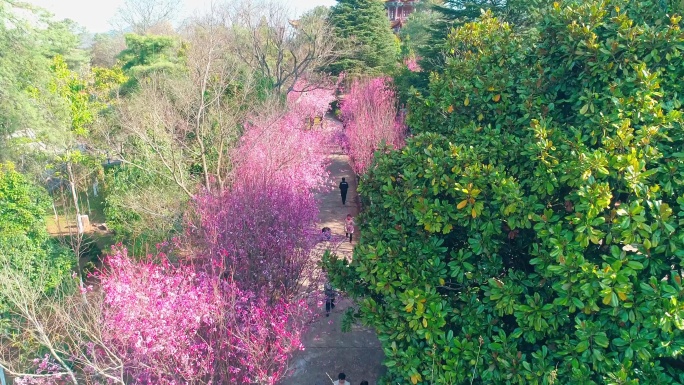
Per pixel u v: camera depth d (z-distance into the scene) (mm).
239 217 10812
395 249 6660
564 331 5758
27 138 14414
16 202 10859
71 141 15383
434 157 6719
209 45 15812
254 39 24453
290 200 12367
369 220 8000
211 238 10500
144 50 21438
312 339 10555
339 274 7680
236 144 15414
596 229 5332
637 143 5488
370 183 7883
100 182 20219
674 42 6023
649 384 4848
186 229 12250
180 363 7539
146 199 13078
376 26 32656
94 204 19562
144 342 7453
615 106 5926
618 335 5184
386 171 7629
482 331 6125
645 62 6172
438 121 9055
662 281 4770
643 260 5102
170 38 21734
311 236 12164
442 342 6023
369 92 23844
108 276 8930
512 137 6770
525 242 6613
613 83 6074
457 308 6434
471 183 6098
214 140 14820
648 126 5672
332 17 32469
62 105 15445
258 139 14633
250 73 17484
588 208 5152
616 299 4773
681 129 5551
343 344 10406
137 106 15445
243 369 7996
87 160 16453
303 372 9539
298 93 26859
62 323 8023
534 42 8070
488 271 6289
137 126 13805
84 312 8359
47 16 14875
